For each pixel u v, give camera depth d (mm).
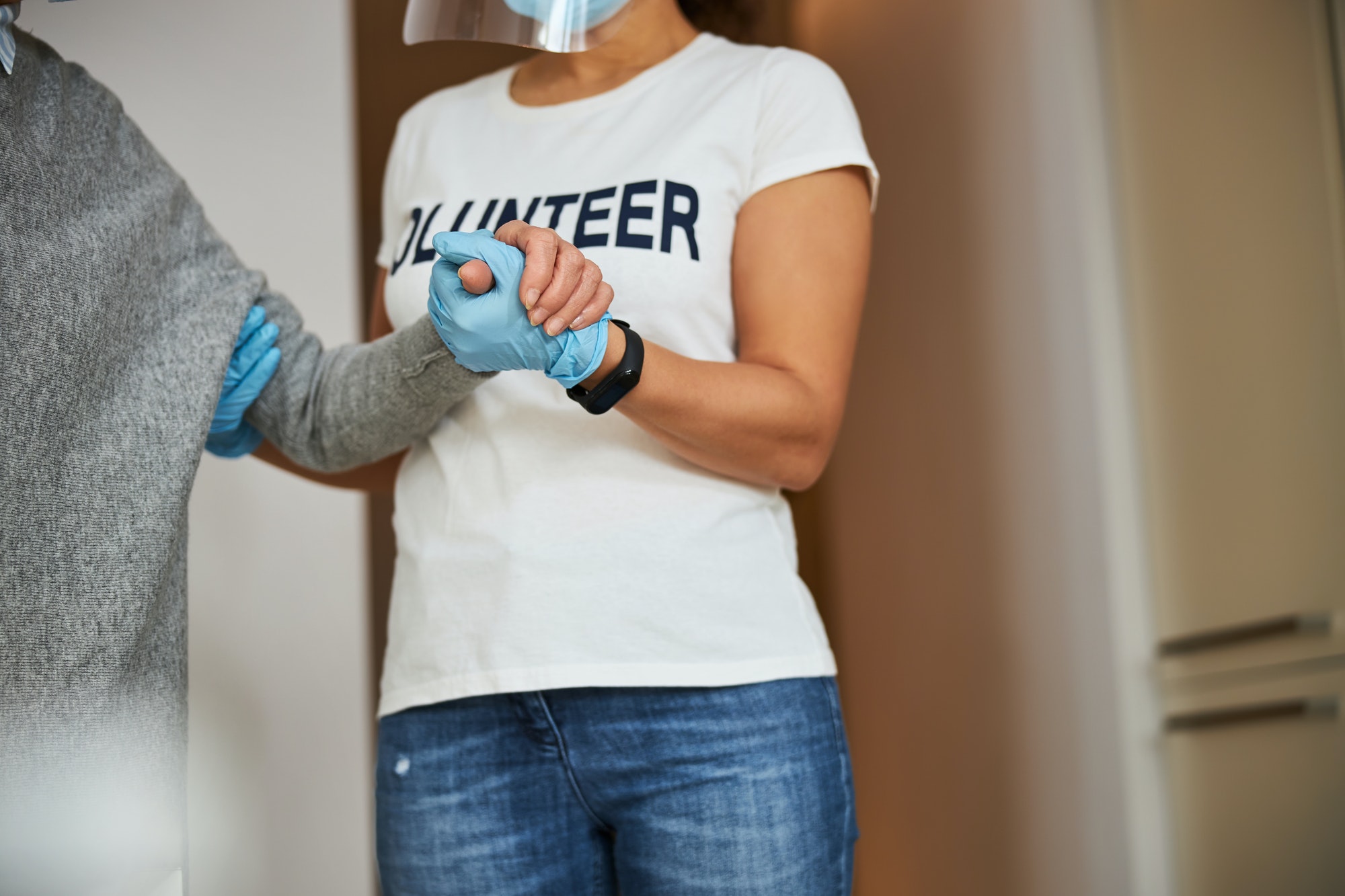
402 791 945
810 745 903
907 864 2645
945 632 2482
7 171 772
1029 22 2176
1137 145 2020
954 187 2428
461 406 993
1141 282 2014
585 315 827
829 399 956
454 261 828
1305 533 1771
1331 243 1730
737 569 919
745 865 859
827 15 2963
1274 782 1808
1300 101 1787
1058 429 2111
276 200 1733
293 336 1021
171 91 1705
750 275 983
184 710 872
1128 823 1935
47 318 773
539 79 1112
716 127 998
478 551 927
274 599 1686
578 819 922
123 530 806
